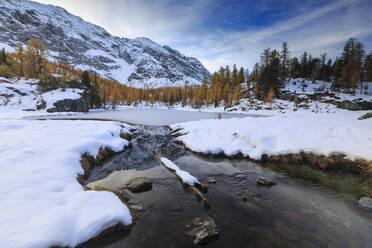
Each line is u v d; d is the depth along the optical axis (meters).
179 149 13.15
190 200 5.87
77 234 3.56
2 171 5.44
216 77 84.00
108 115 43.03
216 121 18.88
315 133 10.67
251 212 5.21
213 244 3.93
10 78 57.81
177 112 55.81
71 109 48.88
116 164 9.77
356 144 8.43
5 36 171.38
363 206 5.45
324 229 4.47
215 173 8.41
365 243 4.00
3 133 10.45
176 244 3.89
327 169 8.18
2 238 2.97
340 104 41.16
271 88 52.84
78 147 8.89
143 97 117.75
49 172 5.96
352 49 51.72
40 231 3.29
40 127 12.92
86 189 6.16
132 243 3.88
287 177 7.86
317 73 61.91
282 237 4.17
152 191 6.48
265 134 11.33
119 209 4.55
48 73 68.06
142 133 20.09
